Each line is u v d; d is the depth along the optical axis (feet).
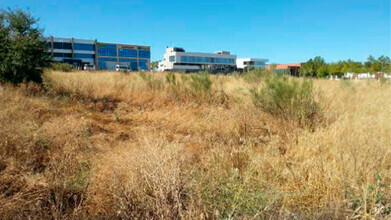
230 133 14.52
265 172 9.12
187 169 8.55
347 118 14.15
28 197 7.43
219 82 36.27
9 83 24.80
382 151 10.02
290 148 11.60
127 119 17.99
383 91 26.45
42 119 15.49
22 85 23.91
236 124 15.61
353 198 7.23
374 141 10.65
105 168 9.25
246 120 15.87
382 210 6.66
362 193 7.32
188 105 22.36
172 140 13.46
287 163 10.00
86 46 239.50
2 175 8.38
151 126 15.83
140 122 17.25
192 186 7.43
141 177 7.61
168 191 6.91
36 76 27.43
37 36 28.35
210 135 13.83
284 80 18.54
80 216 6.93
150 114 18.74
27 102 18.12
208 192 7.34
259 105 18.39
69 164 9.29
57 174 8.42
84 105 21.58
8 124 12.06
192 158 10.43
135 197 7.15
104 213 7.22
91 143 12.36
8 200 7.09
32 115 15.25
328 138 11.25
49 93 24.36
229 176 8.51
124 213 6.55
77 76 40.32
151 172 7.52
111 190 7.79
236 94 27.66
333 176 8.26
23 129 11.86
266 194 7.41
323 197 7.80
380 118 14.05
